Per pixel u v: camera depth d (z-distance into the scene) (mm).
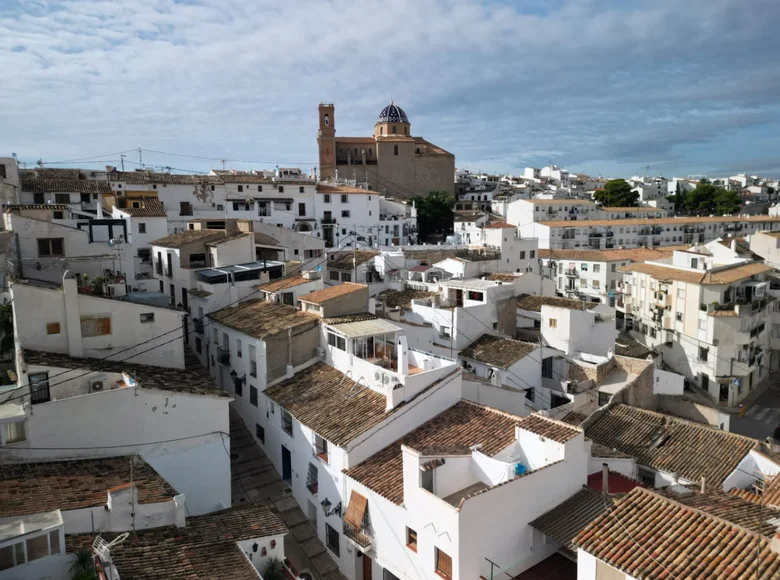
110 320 33281
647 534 18344
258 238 66250
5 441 25094
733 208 153250
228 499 30688
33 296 30734
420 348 45281
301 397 33906
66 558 18500
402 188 149250
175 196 86188
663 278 68625
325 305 38375
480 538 22281
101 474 24859
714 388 62250
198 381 32906
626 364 43281
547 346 47000
